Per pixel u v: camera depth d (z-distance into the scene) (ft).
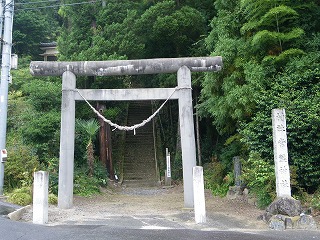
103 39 50.85
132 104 86.79
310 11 33.53
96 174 47.39
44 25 86.07
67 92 32.37
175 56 61.31
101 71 32.68
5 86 36.58
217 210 29.96
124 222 24.45
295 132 27.48
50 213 27.76
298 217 22.71
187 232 20.70
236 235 20.08
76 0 55.57
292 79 29.89
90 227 21.91
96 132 49.57
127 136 73.97
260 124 29.66
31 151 40.34
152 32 55.57
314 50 31.04
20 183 35.04
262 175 27.66
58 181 32.91
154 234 19.93
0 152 34.42
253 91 30.86
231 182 38.78
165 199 40.91
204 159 55.67
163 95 32.35
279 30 32.71
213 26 39.83
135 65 32.45
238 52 33.83
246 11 34.06
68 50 52.75
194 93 55.42
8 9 37.86
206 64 32.22
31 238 18.63
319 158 27.58
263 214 25.02
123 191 50.65
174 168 60.90
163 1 54.39
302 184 28.09
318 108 27.04
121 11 55.83
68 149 31.58
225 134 50.29
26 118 48.42
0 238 18.33
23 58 76.38
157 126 76.02
